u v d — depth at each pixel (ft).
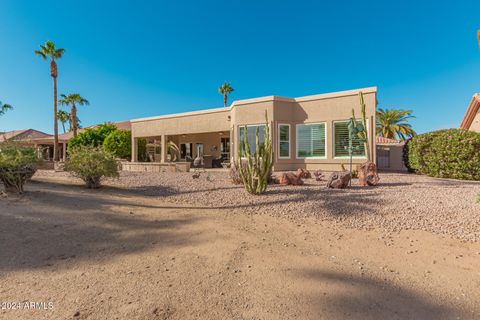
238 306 8.58
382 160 78.59
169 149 91.15
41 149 29.53
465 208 19.70
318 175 38.70
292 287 9.85
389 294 9.41
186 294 9.24
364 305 8.70
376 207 21.17
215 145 87.81
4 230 14.23
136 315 7.97
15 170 22.26
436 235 15.67
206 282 10.12
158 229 16.60
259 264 11.82
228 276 10.64
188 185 34.63
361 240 15.12
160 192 30.55
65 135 135.13
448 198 23.03
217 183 36.11
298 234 16.20
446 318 8.05
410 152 49.42
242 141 59.16
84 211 19.19
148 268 11.21
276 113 56.24
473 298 9.17
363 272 11.16
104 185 34.09
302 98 57.26
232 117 63.10
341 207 21.45
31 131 150.41
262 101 56.75
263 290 9.61
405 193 25.88
